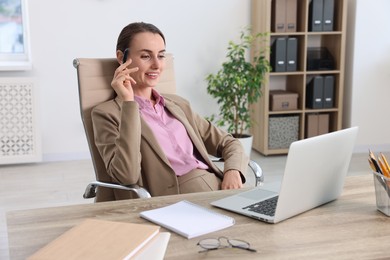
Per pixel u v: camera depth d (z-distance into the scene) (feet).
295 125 14.82
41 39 13.55
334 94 15.05
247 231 4.00
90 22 13.76
